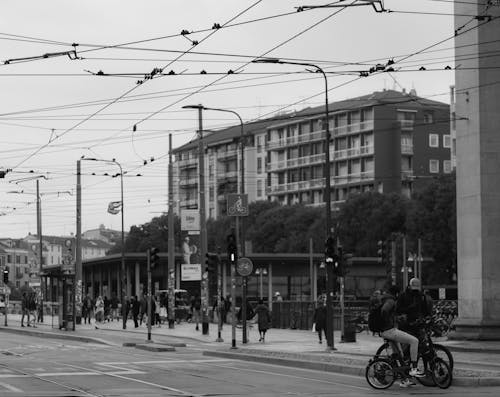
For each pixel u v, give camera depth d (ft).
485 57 118.52
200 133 157.69
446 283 277.23
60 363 82.84
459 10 121.08
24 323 198.08
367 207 318.24
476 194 118.73
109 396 53.16
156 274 294.87
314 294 283.18
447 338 119.85
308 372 73.67
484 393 55.77
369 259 291.58
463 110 121.60
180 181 529.86
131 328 172.24
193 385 61.00
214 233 397.80
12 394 53.88
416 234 275.80
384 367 58.85
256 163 488.02
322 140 431.84
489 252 117.50
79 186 183.73
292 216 358.64
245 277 115.34
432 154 411.95
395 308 59.06
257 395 54.03
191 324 194.80
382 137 404.16
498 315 116.67
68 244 178.09
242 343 118.83
